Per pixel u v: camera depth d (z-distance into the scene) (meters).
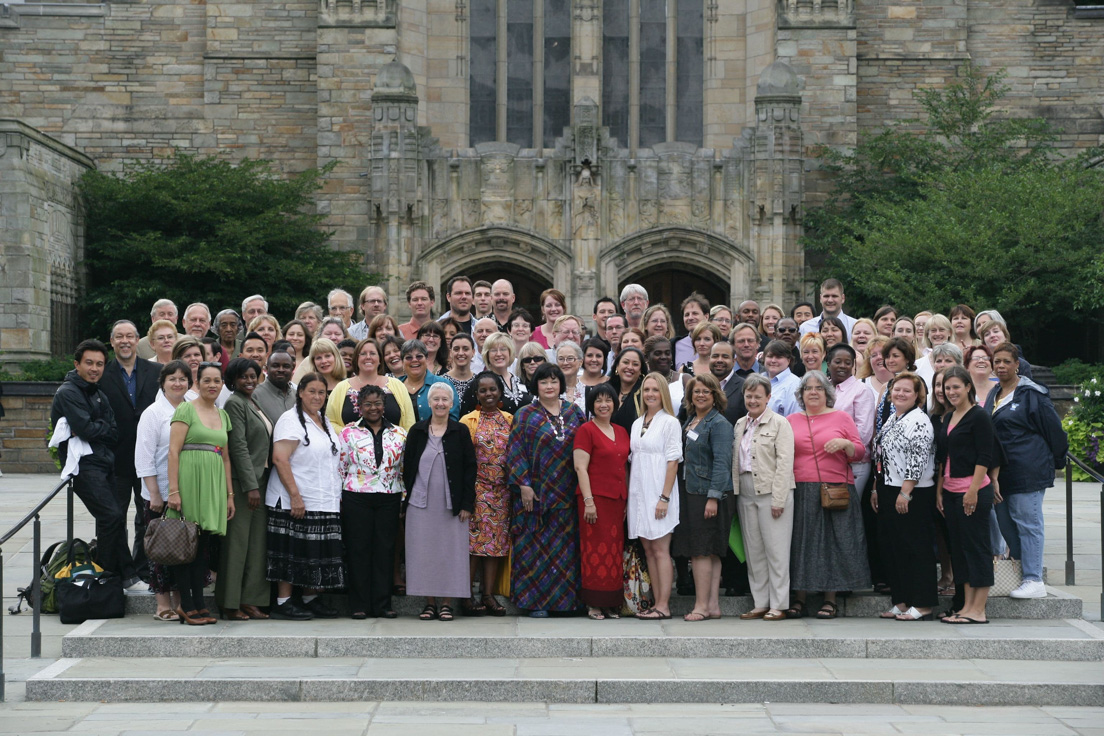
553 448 11.56
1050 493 20.70
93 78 30.50
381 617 11.57
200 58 30.61
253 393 11.61
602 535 11.52
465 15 29.50
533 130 29.66
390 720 9.16
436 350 12.84
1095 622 11.58
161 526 10.88
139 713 9.34
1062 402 23.84
